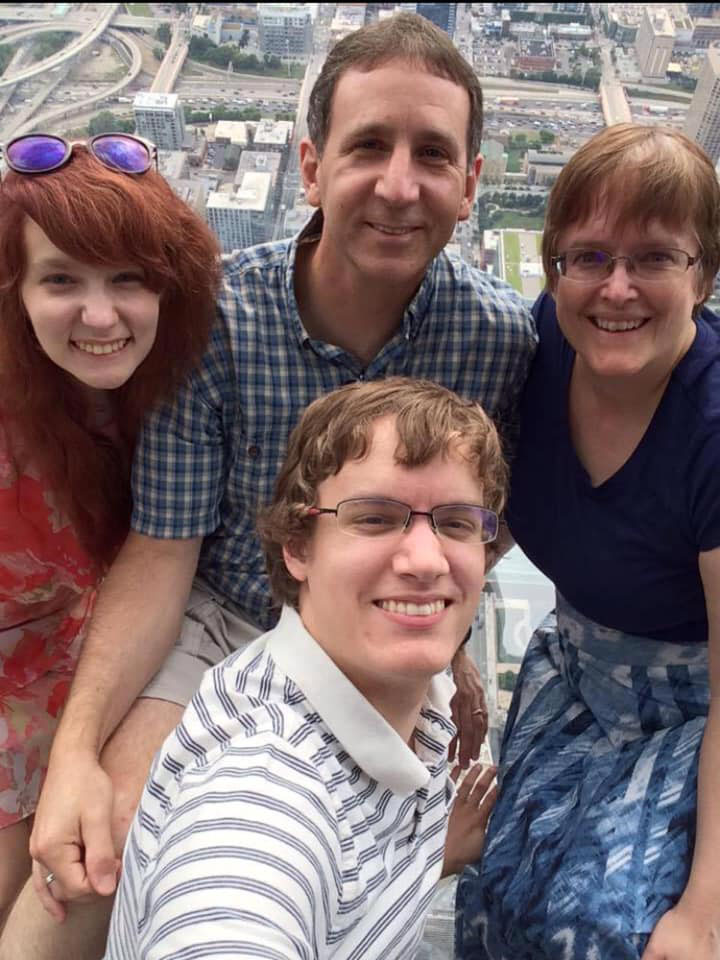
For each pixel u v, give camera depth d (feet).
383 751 2.62
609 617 4.33
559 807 4.40
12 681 4.59
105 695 4.06
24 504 4.11
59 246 3.35
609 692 4.54
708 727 3.86
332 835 2.38
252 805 2.27
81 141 3.52
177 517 4.39
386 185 3.74
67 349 3.65
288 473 2.97
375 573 2.63
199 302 3.95
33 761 4.60
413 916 2.97
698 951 3.65
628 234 3.38
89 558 4.50
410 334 4.43
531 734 4.84
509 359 4.58
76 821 3.61
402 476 2.64
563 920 3.92
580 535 4.17
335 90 3.78
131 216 3.41
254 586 4.79
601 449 4.00
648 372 3.69
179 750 2.62
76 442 4.08
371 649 2.63
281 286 4.23
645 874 3.90
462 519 2.72
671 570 3.97
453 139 3.78
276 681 2.66
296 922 2.14
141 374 4.06
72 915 3.79
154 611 4.32
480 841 4.84
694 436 3.59
